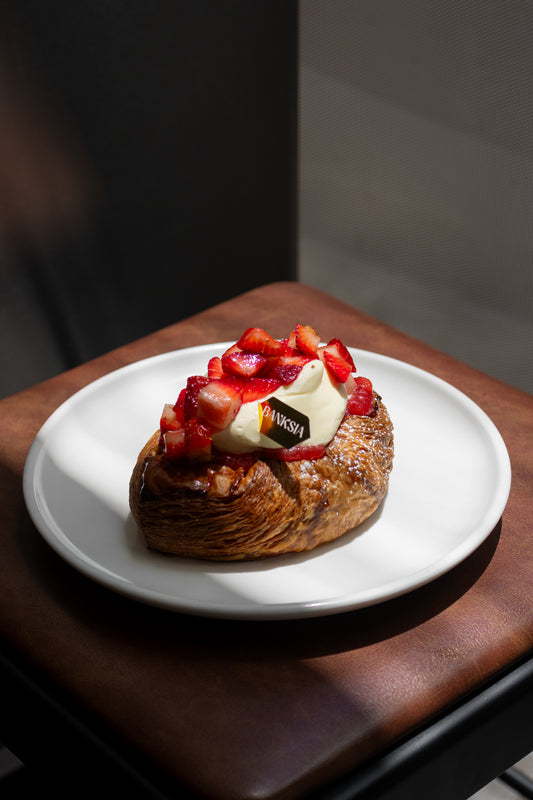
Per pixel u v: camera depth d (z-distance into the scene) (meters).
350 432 0.81
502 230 1.08
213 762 0.69
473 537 0.76
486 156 1.06
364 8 1.08
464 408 0.85
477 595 0.76
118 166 1.14
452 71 1.05
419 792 0.72
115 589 0.74
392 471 0.83
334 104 1.15
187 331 0.95
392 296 1.23
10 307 1.14
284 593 0.76
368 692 0.72
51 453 0.83
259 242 1.33
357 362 0.89
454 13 1.03
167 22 1.11
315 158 1.22
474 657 0.73
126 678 0.72
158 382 0.89
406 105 1.10
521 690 0.74
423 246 1.15
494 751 0.74
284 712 0.71
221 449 0.78
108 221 1.16
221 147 1.22
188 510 0.76
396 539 0.79
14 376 1.17
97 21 1.08
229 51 1.15
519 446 0.85
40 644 0.74
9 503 0.81
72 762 0.72
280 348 0.80
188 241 1.26
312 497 0.77
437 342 1.21
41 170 1.10
